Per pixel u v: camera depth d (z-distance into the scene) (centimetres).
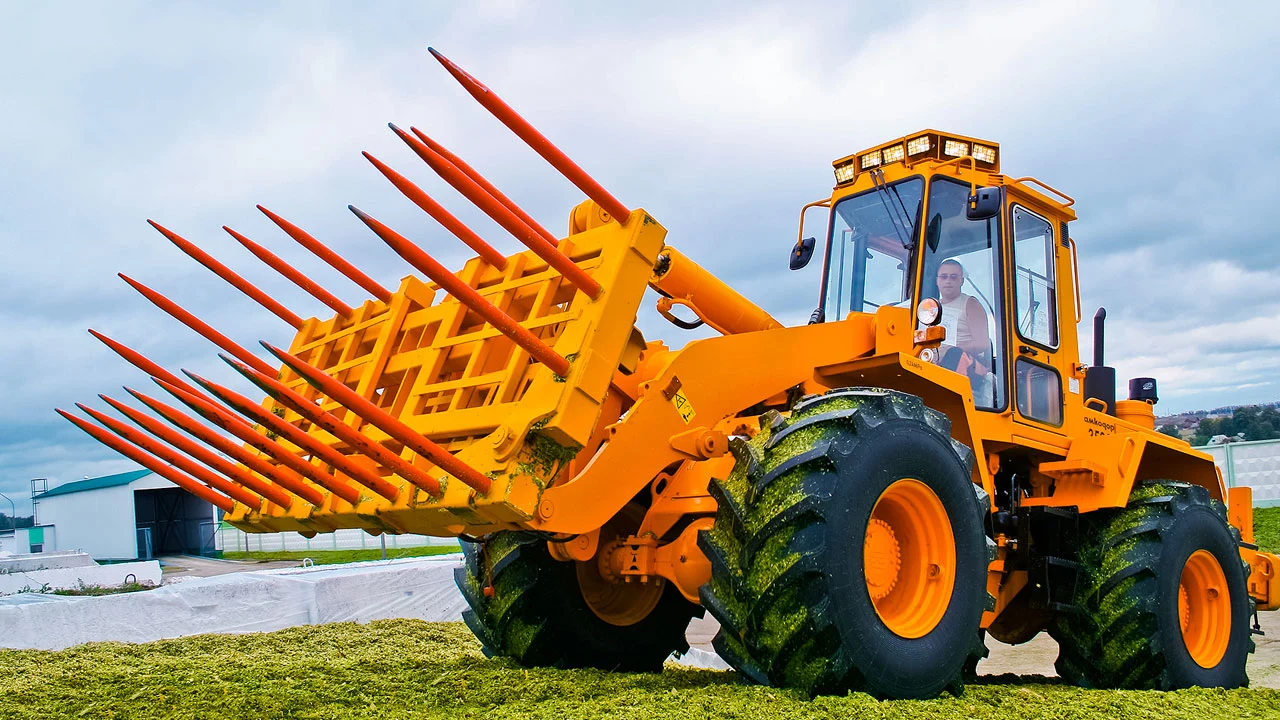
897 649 318
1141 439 486
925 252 459
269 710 312
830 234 510
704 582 346
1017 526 461
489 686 353
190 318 387
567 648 421
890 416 338
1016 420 455
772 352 387
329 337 444
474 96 303
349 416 405
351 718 299
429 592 733
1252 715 370
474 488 309
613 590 441
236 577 714
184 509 3741
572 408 315
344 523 374
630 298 336
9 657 461
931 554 348
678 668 441
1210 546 484
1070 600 461
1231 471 1759
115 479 3559
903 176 477
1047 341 493
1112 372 540
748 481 317
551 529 315
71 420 362
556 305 362
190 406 323
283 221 399
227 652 486
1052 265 507
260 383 299
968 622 345
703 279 413
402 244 286
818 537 303
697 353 362
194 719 303
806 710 280
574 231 370
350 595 692
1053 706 335
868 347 419
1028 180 495
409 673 391
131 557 3444
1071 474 481
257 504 405
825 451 311
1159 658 442
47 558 1836
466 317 388
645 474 344
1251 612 543
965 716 299
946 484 347
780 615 304
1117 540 459
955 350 452
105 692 351
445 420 354
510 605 411
